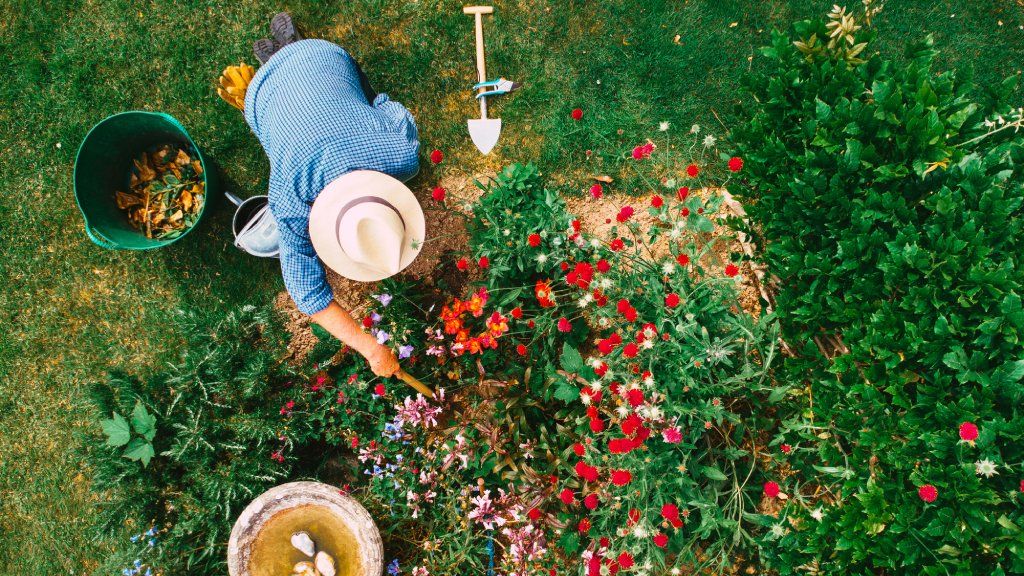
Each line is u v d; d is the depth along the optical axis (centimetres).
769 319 255
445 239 344
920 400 218
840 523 230
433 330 321
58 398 352
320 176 238
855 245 232
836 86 251
